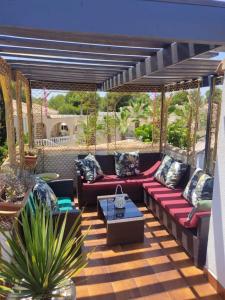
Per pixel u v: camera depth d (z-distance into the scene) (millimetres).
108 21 1489
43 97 5719
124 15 1503
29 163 4820
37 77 5074
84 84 5879
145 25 1537
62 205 3637
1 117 4855
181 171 4320
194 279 2762
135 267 2977
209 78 4328
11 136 3801
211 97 4309
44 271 1834
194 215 2963
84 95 6441
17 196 2926
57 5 1420
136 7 1511
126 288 2633
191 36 1601
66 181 4125
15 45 2342
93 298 2494
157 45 2262
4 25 1387
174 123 6297
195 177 3795
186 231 3133
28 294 1814
